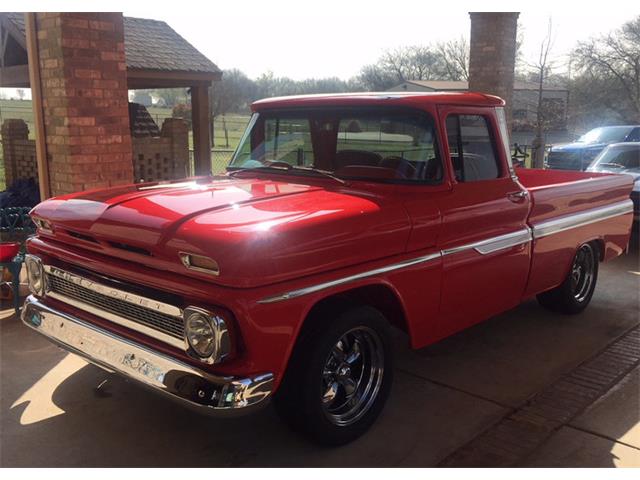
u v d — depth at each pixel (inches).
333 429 131.4
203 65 456.4
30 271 152.1
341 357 136.4
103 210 130.6
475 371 177.0
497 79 440.8
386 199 140.4
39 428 139.5
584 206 213.5
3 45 411.2
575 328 214.5
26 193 376.2
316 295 119.2
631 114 1370.6
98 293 132.3
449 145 154.4
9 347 184.5
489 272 166.9
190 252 110.0
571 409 154.3
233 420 145.9
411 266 140.5
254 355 111.1
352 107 158.2
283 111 172.1
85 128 236.5
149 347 120.0
